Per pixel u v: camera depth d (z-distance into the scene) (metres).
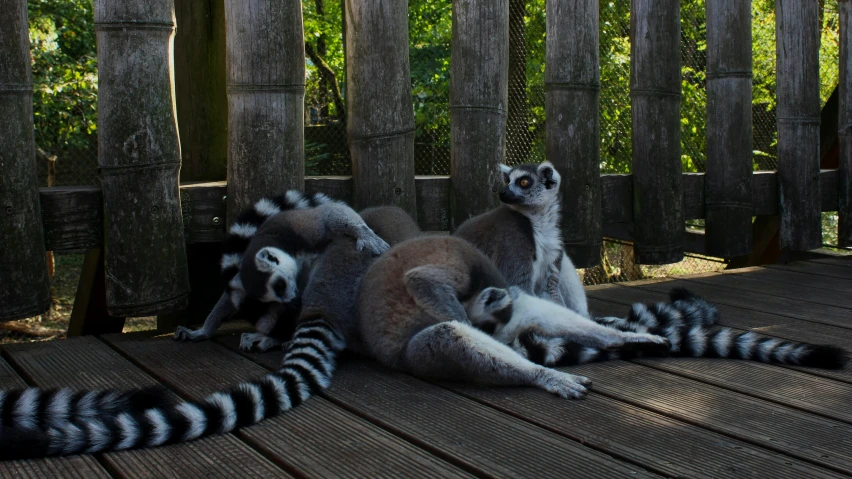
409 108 2.60
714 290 2.75
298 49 2.48
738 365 2.18
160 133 2.36
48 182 4.75
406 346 2.12
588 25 2.71
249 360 2.23
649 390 2.06
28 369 2.18
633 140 2.86
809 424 1.94
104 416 1.91
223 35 2.75
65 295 4.58
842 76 3.15
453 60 2.65
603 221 2.84
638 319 2.34
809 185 3.09
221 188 2.50
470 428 1.93
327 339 2.17
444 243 2.21
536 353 2.16
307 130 3.74
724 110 2.96
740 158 2.96
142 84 2.34
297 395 2.02
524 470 1.83
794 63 3.06
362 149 2.58
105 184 2.35
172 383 2.11
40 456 1.86
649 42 2.82
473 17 2.62
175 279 2.40
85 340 2.36
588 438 1.90
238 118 2.46
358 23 2.55
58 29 4.75
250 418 1.95
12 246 2.28
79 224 2.37
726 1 2.93
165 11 2.36
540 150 4.12
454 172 2.67
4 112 2.27
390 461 1.85
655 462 1.84
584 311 2.48
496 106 2.65
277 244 2.31
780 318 2.48
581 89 2.72
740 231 2.99
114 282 2.36
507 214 2.43
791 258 3.31
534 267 2.40
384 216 2.43
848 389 2.07
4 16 2.26
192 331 2.36
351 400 2.03
